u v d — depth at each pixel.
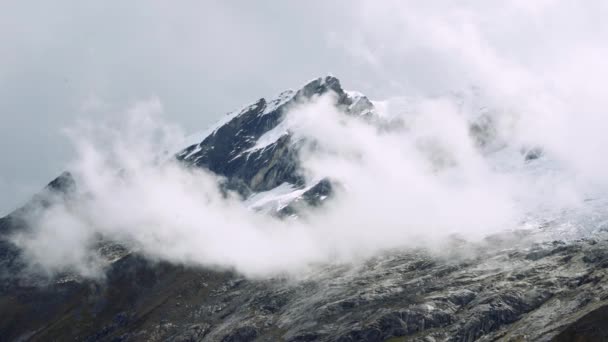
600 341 168.88
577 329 174.75
